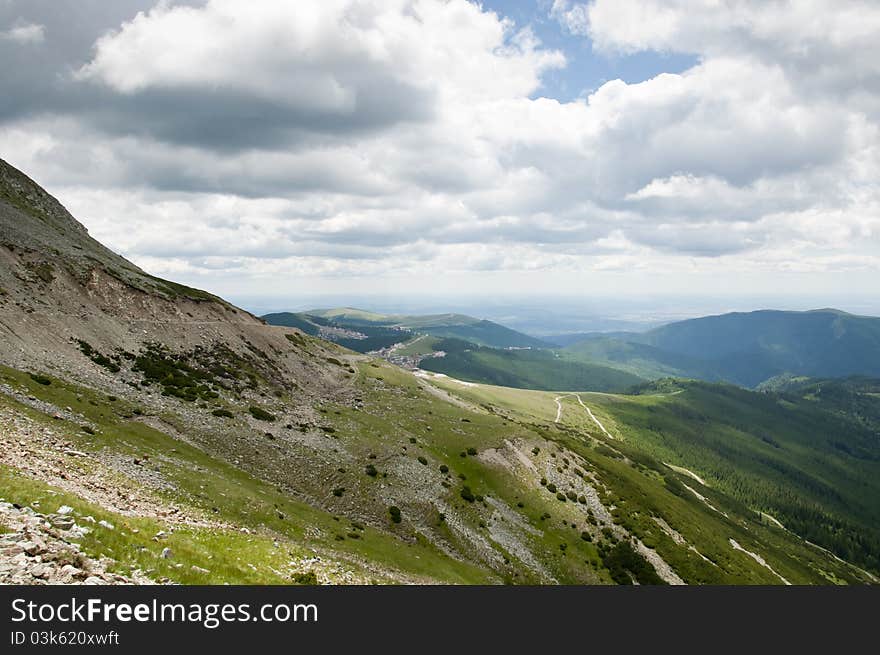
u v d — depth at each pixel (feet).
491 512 275.59
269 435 257.55
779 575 430.61
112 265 380.58
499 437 355.56
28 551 66.80
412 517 244.63
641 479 507.71
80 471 126.52
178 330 338.34
